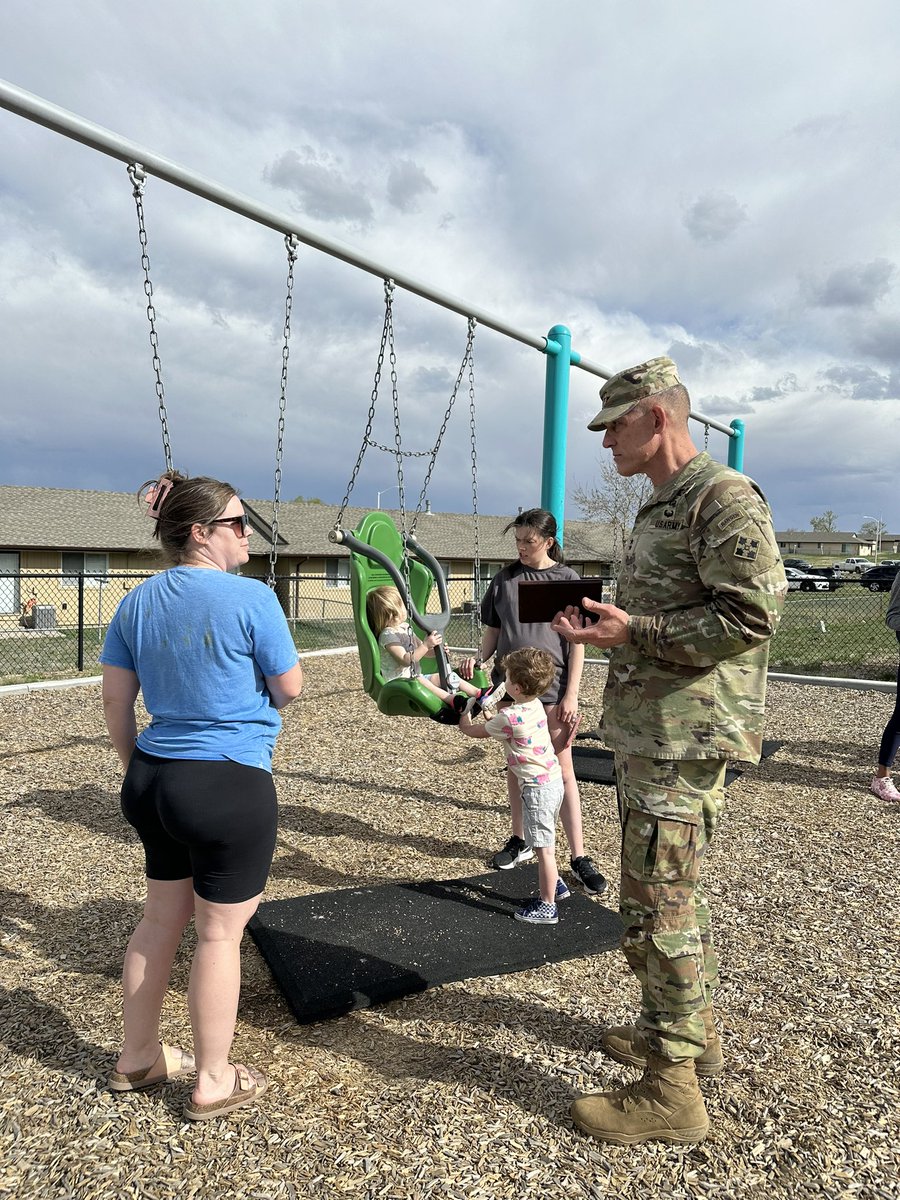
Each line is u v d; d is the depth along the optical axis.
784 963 2.98
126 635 2.05
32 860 3.94
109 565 26.69
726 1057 2.39
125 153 2.88
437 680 4.43
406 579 4.32
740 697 1.99
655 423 2.08
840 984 2.82
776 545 1.86
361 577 3.70
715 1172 1.93
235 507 2.14
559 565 3.71
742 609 1.82
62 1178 1.86
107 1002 2.65
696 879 2.01
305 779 5.54
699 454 2.07
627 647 2.08
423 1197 1.83
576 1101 2.09
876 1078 2.30
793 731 7.14
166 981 2.18
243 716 1.99
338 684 9.55
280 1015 2.61
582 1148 2.00
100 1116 2.07
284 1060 2.35
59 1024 2.51
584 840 4.39
